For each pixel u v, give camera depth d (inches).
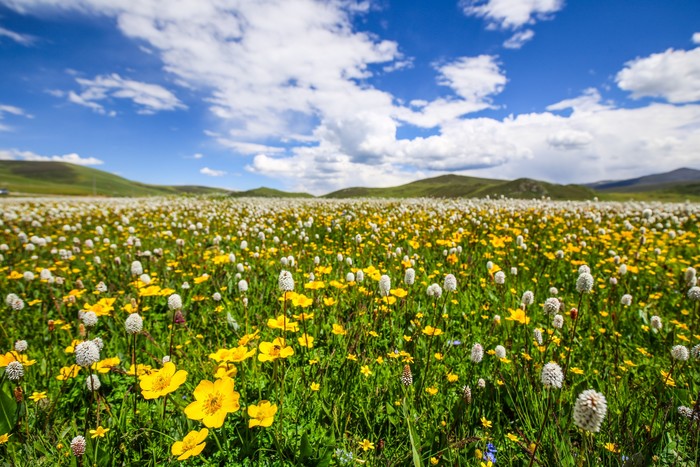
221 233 486.3
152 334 186.2
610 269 295.9
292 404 124.0
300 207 837.2
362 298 208.4
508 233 438.9
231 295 242.4
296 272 267.1
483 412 121.9
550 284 265.7
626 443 103.7
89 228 577.0
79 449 86.9
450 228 459.2
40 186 6535.4
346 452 102.9
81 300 230.8
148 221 629.0
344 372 140.9
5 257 357.1
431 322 189.3
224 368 105.6
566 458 95.7
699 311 204.2
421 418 115.2
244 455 101.4
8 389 128.0
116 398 132.0
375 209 748.0
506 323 183.8
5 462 98.9
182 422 110.4
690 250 372.2
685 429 112.0
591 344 176.7
